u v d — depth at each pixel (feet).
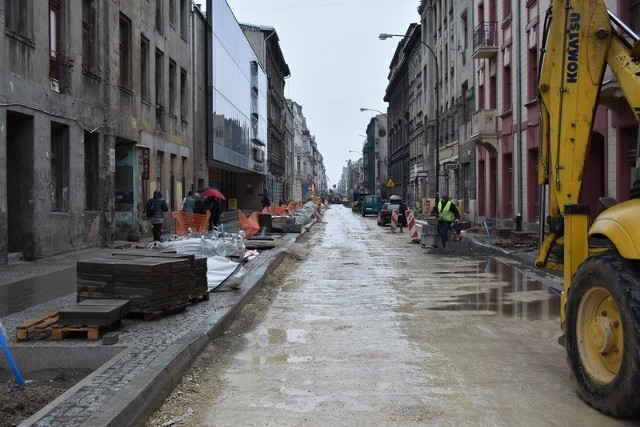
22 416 15.93
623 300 15.39
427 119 173.78
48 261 48.39
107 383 17.17
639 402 14.99
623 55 19.52
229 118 132.87
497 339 25.76
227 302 31.07
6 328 24.64
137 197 74.28
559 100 20.25
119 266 25.80
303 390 19.12
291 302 35.32
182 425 16.26
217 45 119.96
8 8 44.91
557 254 21.67
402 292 38.99
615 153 50.42
